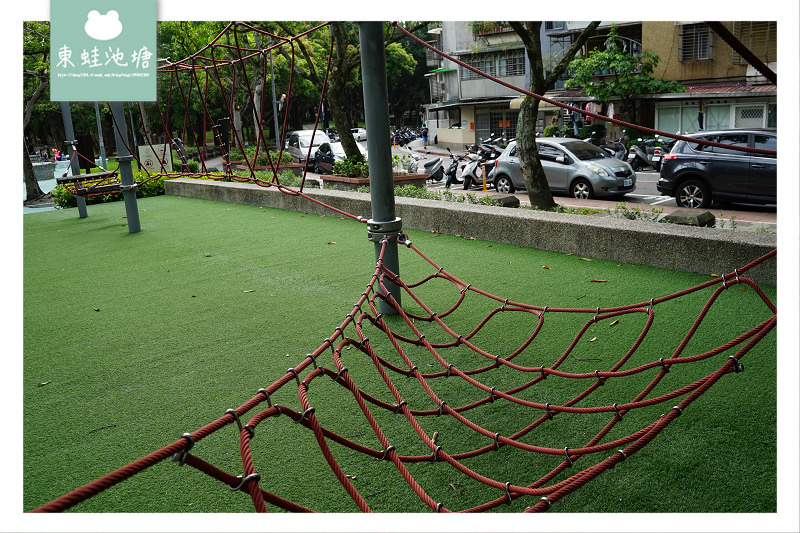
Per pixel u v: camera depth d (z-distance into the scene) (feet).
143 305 18.70
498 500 6.85
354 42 112.68
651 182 56.85
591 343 14.20
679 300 16.44
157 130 130.82
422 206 26.55
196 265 23.17
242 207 36.52
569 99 88.02
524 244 23.03
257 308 17.92
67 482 9.91
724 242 18.04
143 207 38.99
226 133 31.68
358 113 174.29
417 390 12.55
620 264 20.21
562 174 47.47
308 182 43.47
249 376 13.50
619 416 8.10
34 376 13.93
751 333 7.76
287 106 22.22
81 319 17.70
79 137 41.88
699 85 76.18
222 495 9.34
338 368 7.73
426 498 6.42
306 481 9.64
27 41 52.24
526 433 10.52
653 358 13.24
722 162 37.17
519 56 100.12
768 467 9.36
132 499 9.29
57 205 43.04
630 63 76.43
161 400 12.55
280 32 57.36
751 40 72.08
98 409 12.28
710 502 8.66
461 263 21.29
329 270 21.54
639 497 8.87
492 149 68.54
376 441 10.71
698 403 11.25
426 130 126.82
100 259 25.04
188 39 76.28
